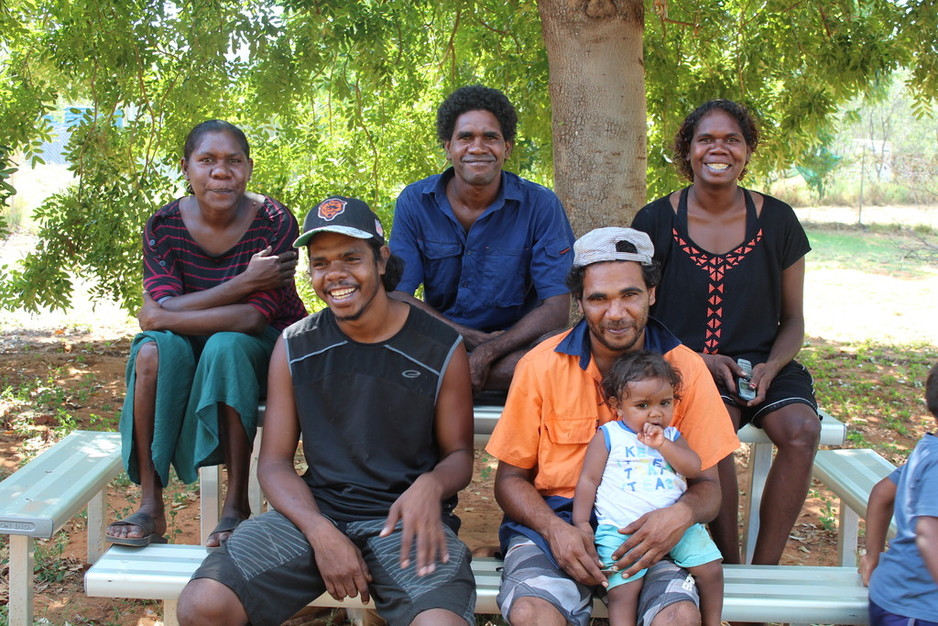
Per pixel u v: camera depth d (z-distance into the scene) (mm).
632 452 2953
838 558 4129
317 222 2941
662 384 2920
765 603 2955
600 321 3014
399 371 3068
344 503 3068
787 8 7836
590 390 3107
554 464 3119
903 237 23953
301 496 2980
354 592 2828
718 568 2883
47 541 4891
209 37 7145
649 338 3188
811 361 10594
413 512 2852
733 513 3457
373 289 3012
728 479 3426
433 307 4207
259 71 7324
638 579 2826
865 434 7715
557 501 3092
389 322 3109
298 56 7242
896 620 2721
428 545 2826
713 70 8320
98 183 8406
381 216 8141
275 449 3119
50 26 8547
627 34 6082
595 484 2975
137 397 3367
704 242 3762
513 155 8086
